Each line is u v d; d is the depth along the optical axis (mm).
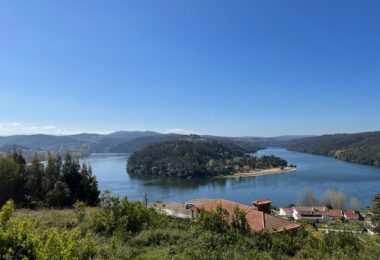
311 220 64062
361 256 9586
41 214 14031
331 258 9414
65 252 5391
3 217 5953
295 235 11500
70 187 31516
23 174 30938
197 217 12047
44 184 30078
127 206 11844
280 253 9484
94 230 10898
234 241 9930
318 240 10742
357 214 66500
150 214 12352
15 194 29109
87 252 6207
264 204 19734
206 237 9797
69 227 11273
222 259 8570
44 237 5910
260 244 10031
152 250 9281
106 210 11898
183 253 8867
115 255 8414
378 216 36469
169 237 10281
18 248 5539
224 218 11422
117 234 10117
